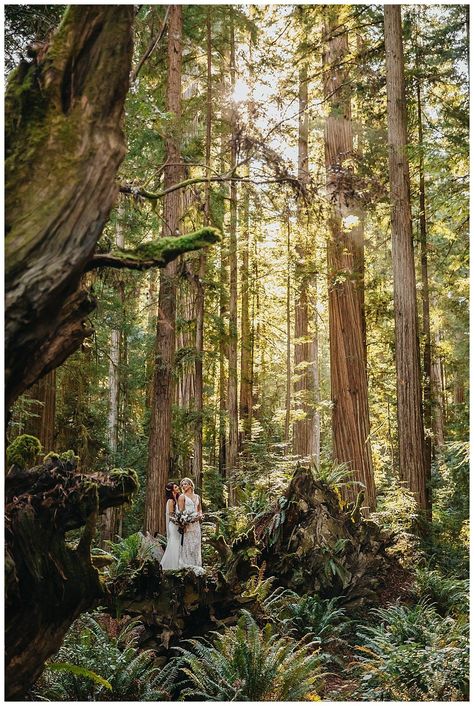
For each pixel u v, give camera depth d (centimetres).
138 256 295
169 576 681
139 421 1852
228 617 713
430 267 1670
